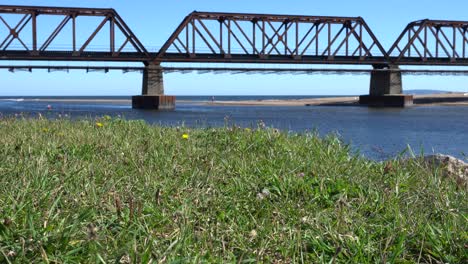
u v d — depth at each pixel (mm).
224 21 94688
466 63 113812
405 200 5086
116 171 5934
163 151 7344
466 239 3861
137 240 3643
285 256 3570
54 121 12398
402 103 109188
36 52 83625
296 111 90500
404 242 3865
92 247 3240
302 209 4625
